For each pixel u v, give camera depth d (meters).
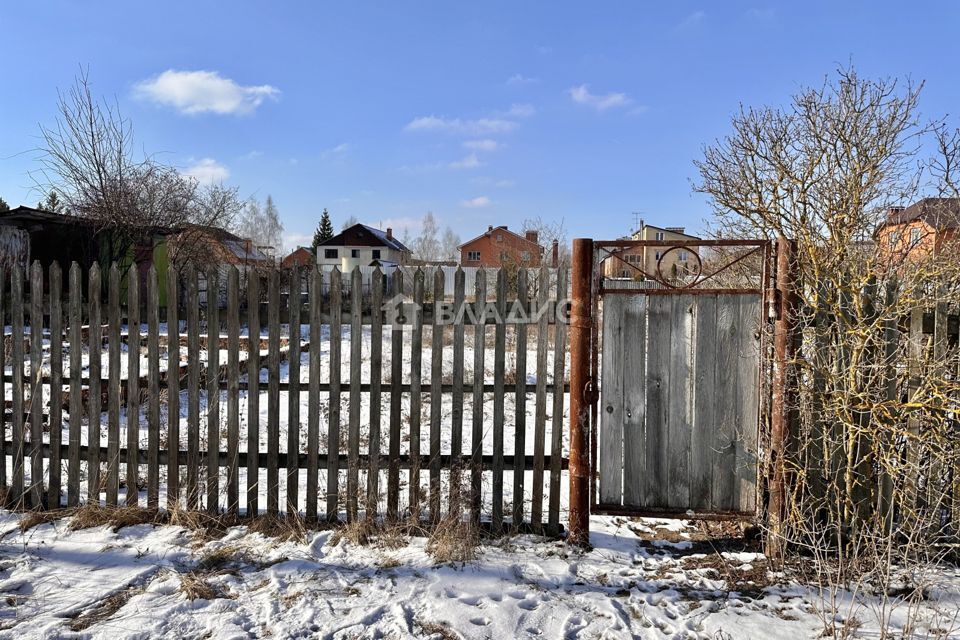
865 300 3.82
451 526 3.98
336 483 4.29
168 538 4.08
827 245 5.51
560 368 4.12
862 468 3.85
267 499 4.28
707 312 4.02
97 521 4.29
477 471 4.16
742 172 7.89
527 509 4.51
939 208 4.99
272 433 4.26
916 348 3.74
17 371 4.51
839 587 3.53
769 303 3.94
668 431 4.07
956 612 3.15
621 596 3.48
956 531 3.76
